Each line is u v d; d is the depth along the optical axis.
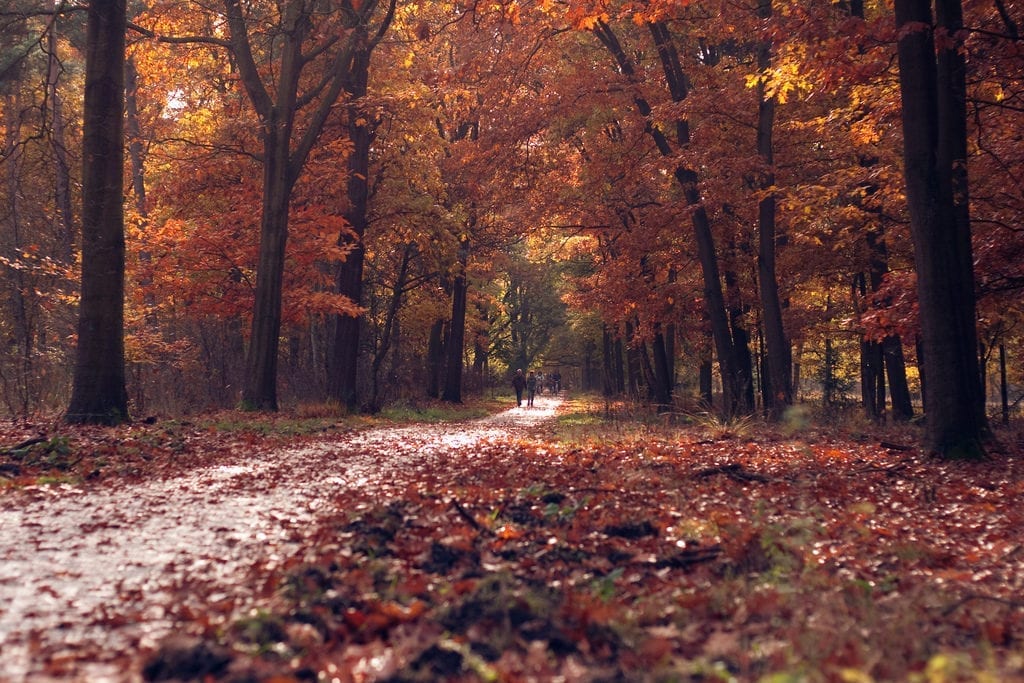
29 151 23.11
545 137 23.55
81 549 6.57
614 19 20.70
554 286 71.25
